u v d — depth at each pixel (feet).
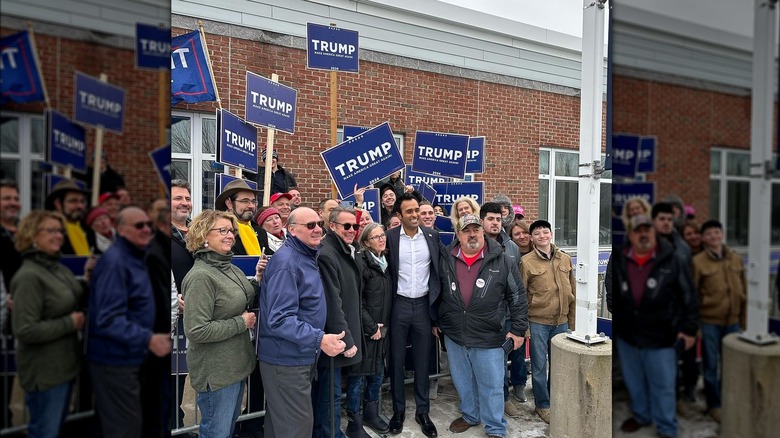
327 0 24.45
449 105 28.55
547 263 15.03
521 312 13.71
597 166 12.19
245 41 22.67
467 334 13.43
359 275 12.28
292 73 23.88
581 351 12.14
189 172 22.47
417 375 14.01
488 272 13.35
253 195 14.79
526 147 31.78
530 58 31.45
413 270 13.75
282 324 10.09
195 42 17.25
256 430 12.89
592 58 11.87
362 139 17.04
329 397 12.04
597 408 11.99
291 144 24.11
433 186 22.74
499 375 13.38
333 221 11.98
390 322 13.79
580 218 12.57
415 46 27.17
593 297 12.60
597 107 11.94
